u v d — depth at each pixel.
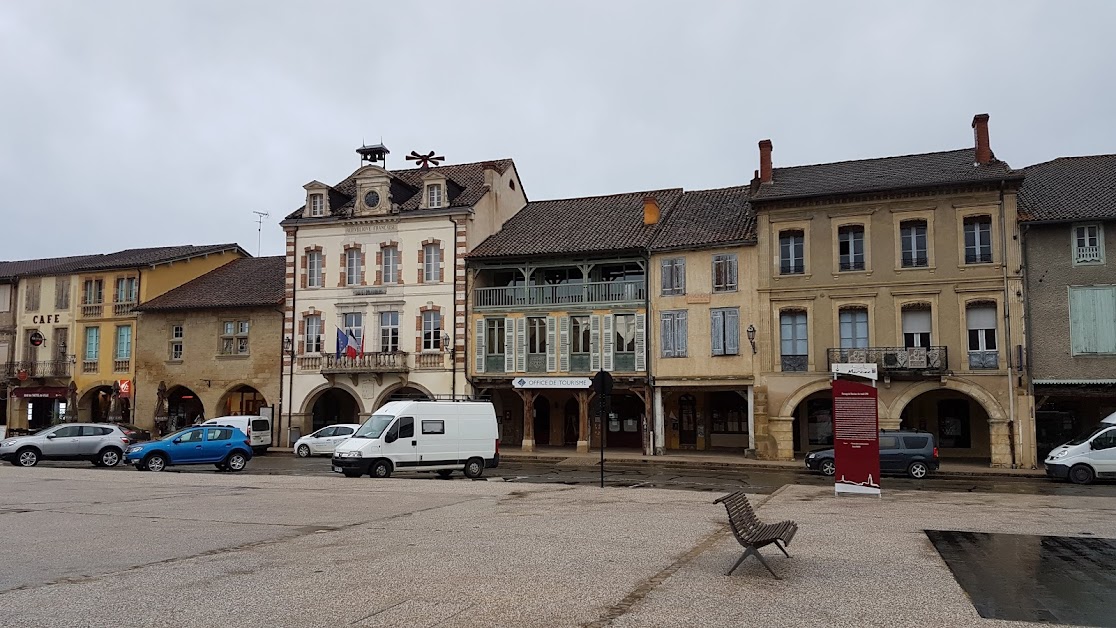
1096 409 33.12
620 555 11.08
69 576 9.78
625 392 39.78
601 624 7.65
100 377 46.94
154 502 17.27
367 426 25.94
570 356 38.78
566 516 15.05
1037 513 15.80
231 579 9.54
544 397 42.41
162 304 45.59
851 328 34.06
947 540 12.47
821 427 36.75
